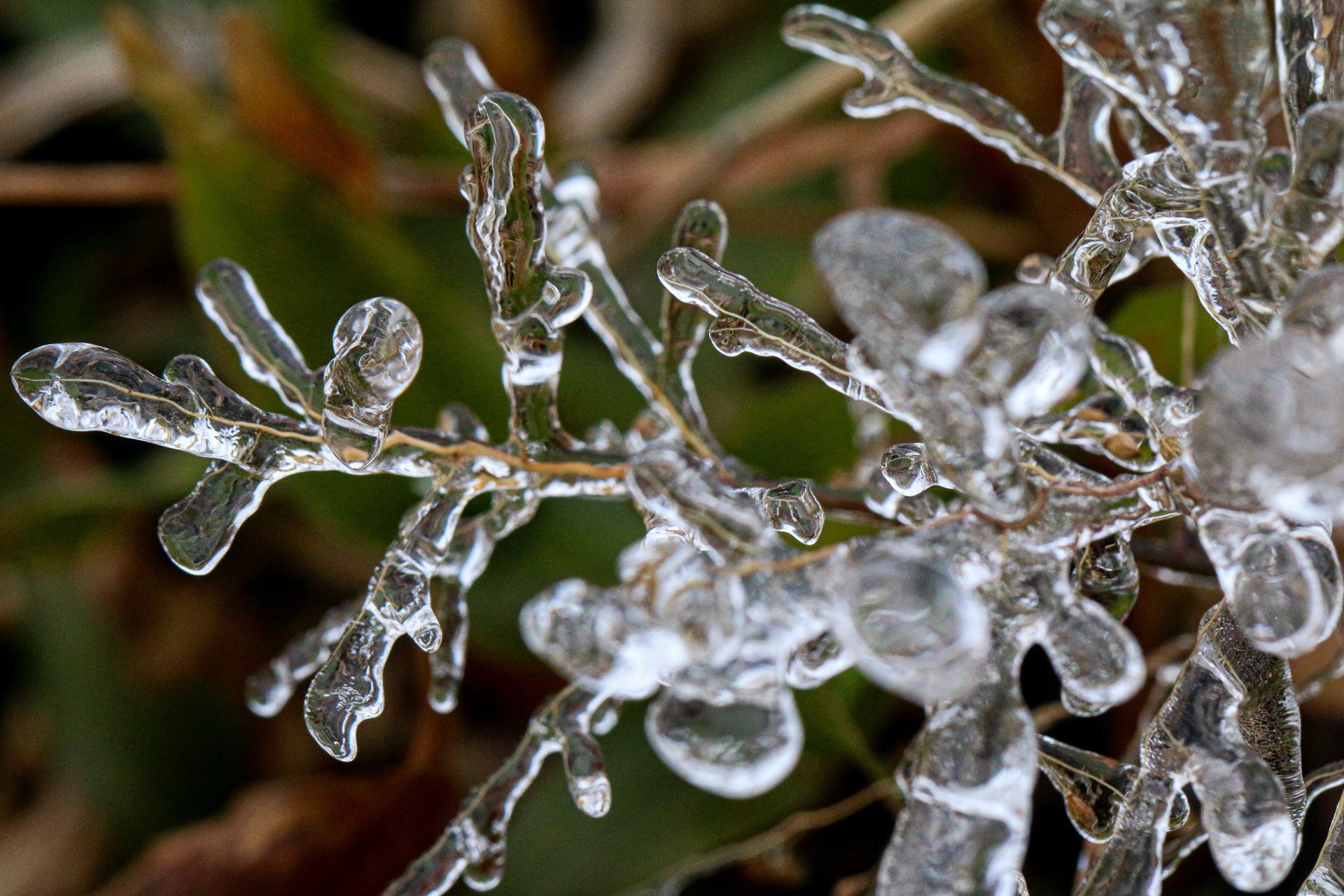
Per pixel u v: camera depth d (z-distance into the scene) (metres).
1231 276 0.31
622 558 0.30
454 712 0.41
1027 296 0.30
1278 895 0.39
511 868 0.39
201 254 0.42
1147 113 0.31
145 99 0.42
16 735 0.57
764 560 0.30
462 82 0.35
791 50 0.62
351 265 0.42
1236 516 0.31
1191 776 0.31
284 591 0.57
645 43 0.63
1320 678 0.35
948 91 0.34
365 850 0.41
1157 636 0.39
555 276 0.33
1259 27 0.30
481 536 0.34
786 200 0.57
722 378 0.51
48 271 0.62
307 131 0.43
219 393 0.32
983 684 0.31
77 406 0.32
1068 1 0.32
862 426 0.39
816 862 0.40
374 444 0.32
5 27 0.64
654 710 0.30
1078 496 0.31
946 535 0.31
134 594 0.56
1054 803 0.40
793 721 0.30
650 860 0.39
